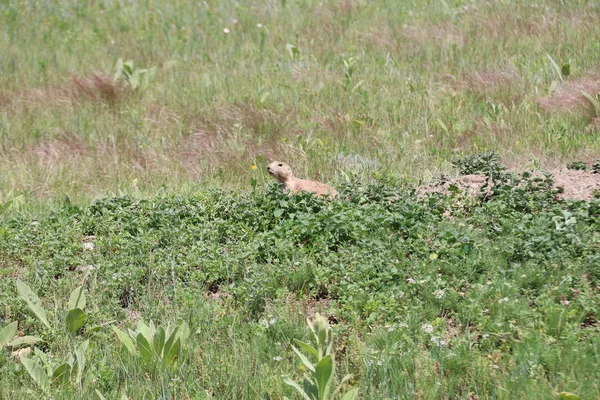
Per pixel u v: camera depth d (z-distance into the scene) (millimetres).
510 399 9211
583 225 13719
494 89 23438
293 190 16906
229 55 28531
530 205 14703
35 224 15094
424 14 31078
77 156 20391
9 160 20406
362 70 26188
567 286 11734
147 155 20266
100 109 23625
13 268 13594
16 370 10539
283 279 12711
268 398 9664
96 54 29078
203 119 22375
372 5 32812
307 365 9234
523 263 12633
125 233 14586
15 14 33281
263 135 21109
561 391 9352
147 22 32906
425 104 22766
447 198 15469
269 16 32469
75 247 14180
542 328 10773
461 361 9953
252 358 10422
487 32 28453
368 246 13188
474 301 11406
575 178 16359
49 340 11391
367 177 18266
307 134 21359
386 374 9828
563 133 20281
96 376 10219
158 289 12672
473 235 13727
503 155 19484
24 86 25656
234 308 12094
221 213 15336
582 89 22609
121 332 10688
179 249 13820
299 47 28781
